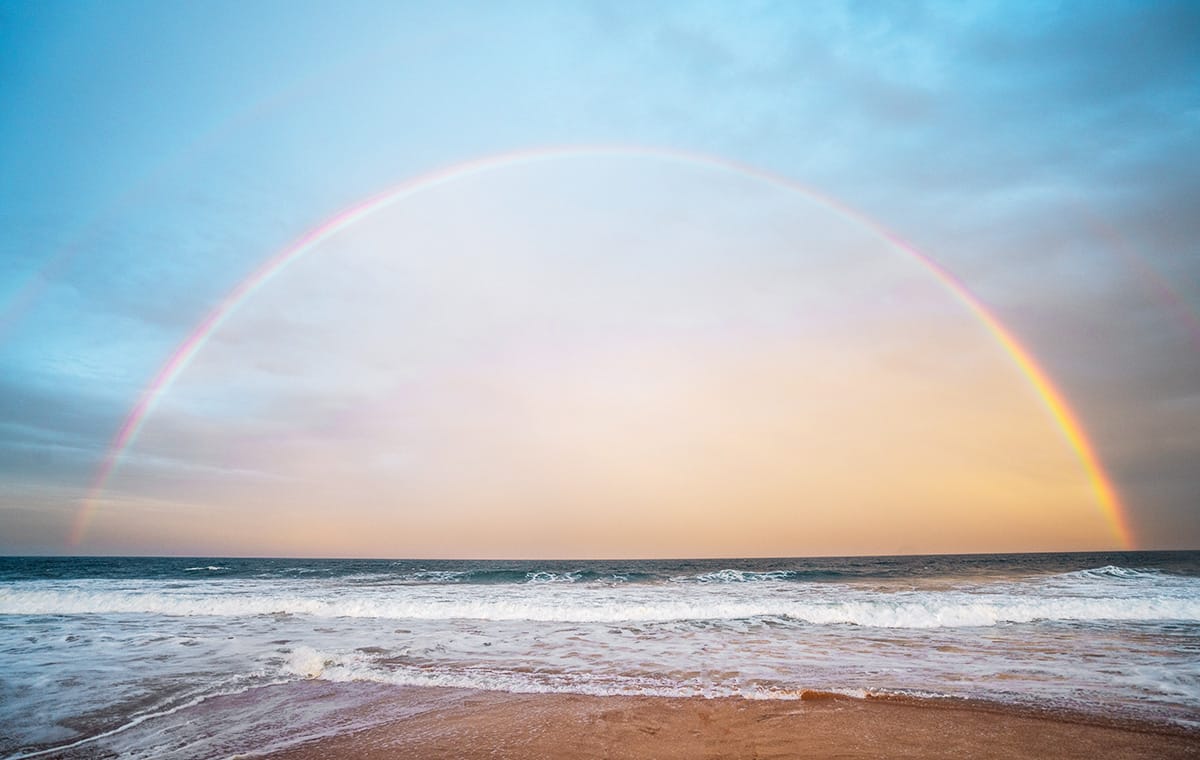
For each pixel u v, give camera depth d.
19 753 6.52
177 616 17.05
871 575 30.91
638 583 27.41
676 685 9.12
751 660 10.99
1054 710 7.68
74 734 7.10
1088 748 6.38
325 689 9.04
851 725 7.13
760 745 6.50
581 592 22.47
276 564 76.56
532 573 32.72
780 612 16.50
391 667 10.51
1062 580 26.78
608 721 7.37
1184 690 8.63
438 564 80.75
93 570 45.38
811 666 10.44
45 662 10.96
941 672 9.89
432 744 6.62
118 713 7.88
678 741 6.66
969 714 7.53
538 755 6.26
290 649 12.15
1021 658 10.98
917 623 15.38
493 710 7.90
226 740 6.86
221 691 8.94
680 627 14.91
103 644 12.75
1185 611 16.02
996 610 15.93
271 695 8.71
